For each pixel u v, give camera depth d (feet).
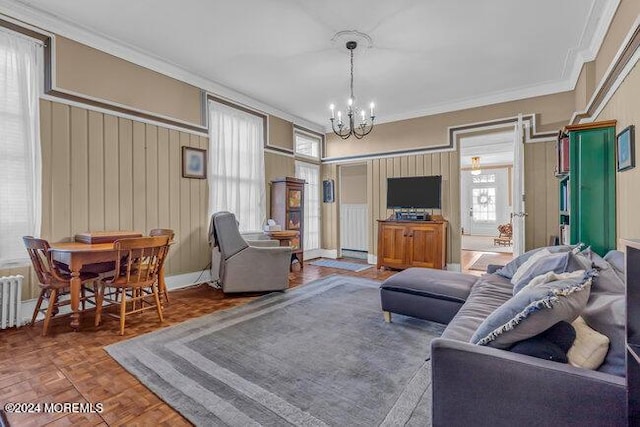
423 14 9.25
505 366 3.46
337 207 21.42
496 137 22.31
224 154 14.99
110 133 11.02
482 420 3.57
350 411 5.24
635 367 3.01
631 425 2.97
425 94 15.69
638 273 3.08
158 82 12.42
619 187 8.51
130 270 9.20
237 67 12.82
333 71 13.14
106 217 10.90
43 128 9.48
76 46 10.14
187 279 13.53
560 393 3.23
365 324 9.07
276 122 18.04
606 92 9.22
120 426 4.90
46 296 9.34
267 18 9.51
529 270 7.16
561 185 11.89
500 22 9.61
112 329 8.66
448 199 17.03
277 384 6.03
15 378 6.22
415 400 5.53
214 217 12.32
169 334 8.34
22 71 9.04
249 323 9.16
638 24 6.42
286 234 15.88
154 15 9.39
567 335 3.64
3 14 8.70
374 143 19.56
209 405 5.38
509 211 33.88
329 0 8.64
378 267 17.10
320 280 14.57
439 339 3.96
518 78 13.79
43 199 9.48
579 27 9.83
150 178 12.19
